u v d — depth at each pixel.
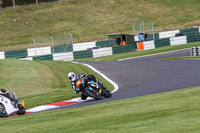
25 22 192.25
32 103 41.72
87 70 75.94
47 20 194.50
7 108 31.03
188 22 180.88
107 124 22.20
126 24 185.25
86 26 185.50
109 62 91.25
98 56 123.50
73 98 45.78
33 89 52.69
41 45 160.38
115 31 177.00
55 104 40.94
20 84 56.34
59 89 53.31
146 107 27.64
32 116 30.64
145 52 118.88
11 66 79.62
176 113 23.47
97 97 38.62
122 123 22.05
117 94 43.44
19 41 169.00
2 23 190.75
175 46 125.06
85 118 25.47
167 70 64.81
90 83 38.69
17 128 24.39
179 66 68.62
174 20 185.88
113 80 60.88
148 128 19.73
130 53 121.25
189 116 21.95
